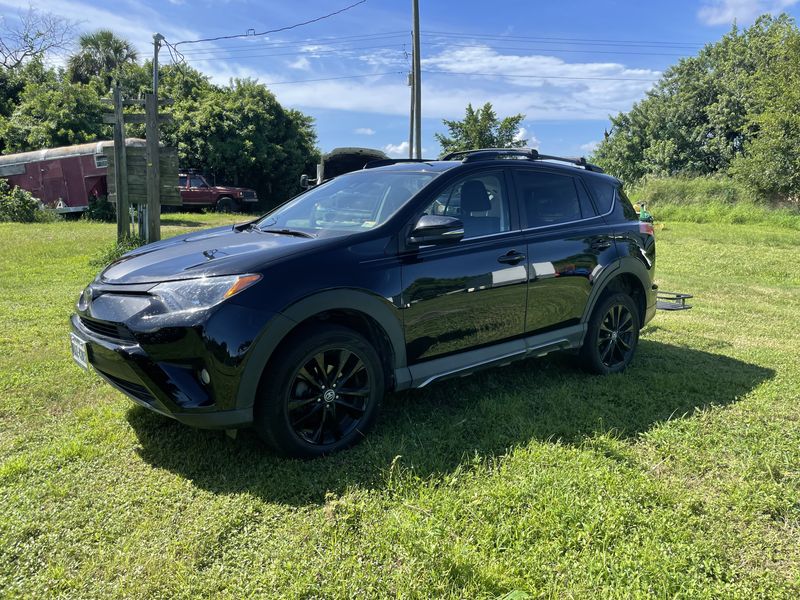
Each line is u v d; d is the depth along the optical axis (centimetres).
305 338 289
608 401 396
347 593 208
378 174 404
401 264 325
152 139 891
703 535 245
